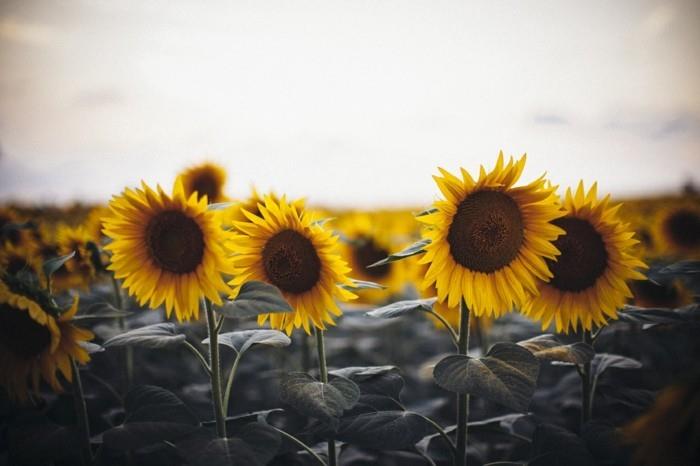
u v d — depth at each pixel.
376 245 2.26
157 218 1.06
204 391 1.82
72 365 1.13
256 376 2.08
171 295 1.06
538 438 1.16
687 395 0.80
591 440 1.12
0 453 1.32
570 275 1.22
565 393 1.63
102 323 1.65
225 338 1.16
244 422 1.18
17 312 1.06
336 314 1.16
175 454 1.26
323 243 1.14
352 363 2.62
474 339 2.18
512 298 1.14
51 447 1.12
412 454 1.38
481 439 1.60
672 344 2.11
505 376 0.98
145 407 1.09
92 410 1.42
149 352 2.06
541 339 1.16
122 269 1.08
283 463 1.20
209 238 1.03
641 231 2.39
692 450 0.80
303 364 1.81
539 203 1.13
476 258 1.13
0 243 1.96
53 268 1.08
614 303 1.21
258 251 1.17
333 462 1.13
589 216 1.21
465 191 1.12
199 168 1.83
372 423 1.09
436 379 0.99
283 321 1.18
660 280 1.49
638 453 0.84
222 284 1.03
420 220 1.13
